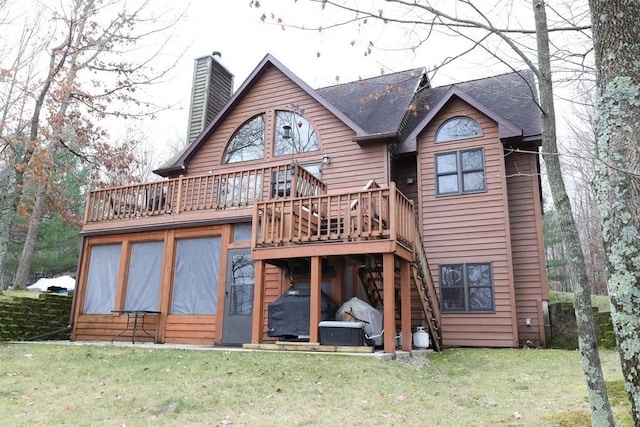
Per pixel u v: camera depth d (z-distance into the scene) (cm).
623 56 304
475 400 546
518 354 910
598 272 2177
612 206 291
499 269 1094
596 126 313
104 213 1130
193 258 1022
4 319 1050
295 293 870
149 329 1016
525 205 1130
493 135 1160
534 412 485
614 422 375
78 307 1097
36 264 2169
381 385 571
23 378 582
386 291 761
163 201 1121
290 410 475
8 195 1062
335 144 1216
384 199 842
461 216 1150
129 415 458
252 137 1334
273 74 1341
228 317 945
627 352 277
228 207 1026
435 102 1330
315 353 723
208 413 466
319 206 831
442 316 1119
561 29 441
